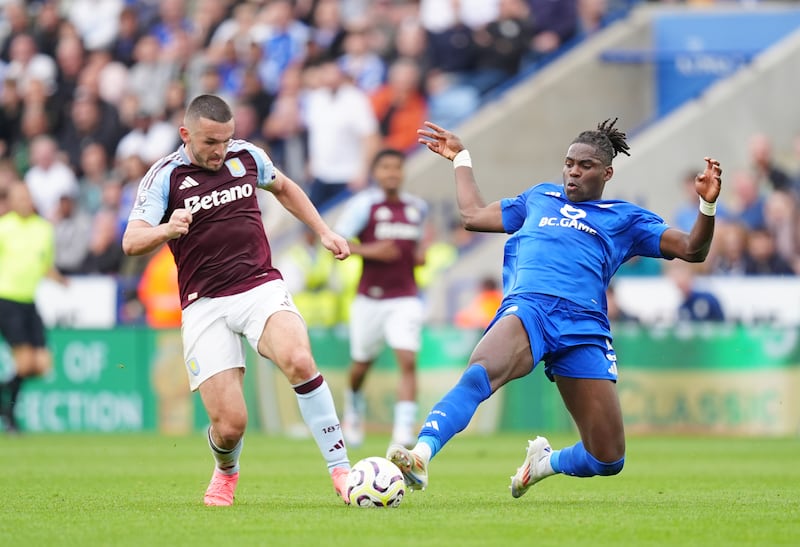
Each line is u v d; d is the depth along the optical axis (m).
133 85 78.81
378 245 46.16
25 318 58.47
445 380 60.09
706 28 74.94
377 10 78.62
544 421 60.06
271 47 75.69
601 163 25.83
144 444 52.44
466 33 74.50
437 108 73.81
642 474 36.53
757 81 70.88
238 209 25.20
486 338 24.97
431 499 27.58
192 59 78.56
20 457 44.28
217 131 24.52
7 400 59.06
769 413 58.34
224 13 80.06
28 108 81.19
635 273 65.69
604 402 25.41
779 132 70.81
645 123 70.81
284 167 73.25
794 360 58.03
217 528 21.41
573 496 28.81
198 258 25.05
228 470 26.11
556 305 25.22
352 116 69.50
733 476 35.59
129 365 62.19
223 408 24.77
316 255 63.09
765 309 63.56
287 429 60.72
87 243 72.88
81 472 37.25
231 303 24.95
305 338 24.98
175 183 25.03
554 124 72.44
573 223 25.77
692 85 73.94
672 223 69.50
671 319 63.09
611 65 73.50
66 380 62.78
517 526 21.69
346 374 60.31
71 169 78.25
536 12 75.75
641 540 20.05
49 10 84.81
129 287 65.81
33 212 58.72
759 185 67.62
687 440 55.28
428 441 23.91
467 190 27.00
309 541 19.62
